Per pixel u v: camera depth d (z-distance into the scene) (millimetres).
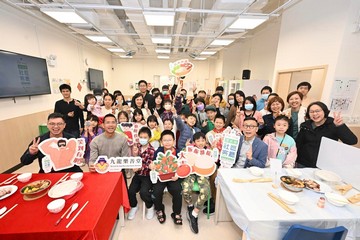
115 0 4145
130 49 7355
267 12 4758
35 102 3635
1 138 2807
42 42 3883
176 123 2410
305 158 1963
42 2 3152
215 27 4574
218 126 2314
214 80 9453
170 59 9258
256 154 1882
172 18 3137
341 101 2789
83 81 5922
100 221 1104
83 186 1390
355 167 1431
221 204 1846
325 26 2834
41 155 1690
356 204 1254
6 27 2969
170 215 2027
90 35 4676
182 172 1804
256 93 5539
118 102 3631
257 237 1123
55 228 998
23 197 1247
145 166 1949
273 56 5105
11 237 972
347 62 2674
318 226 1128
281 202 1250
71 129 3018
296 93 2273
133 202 1958
